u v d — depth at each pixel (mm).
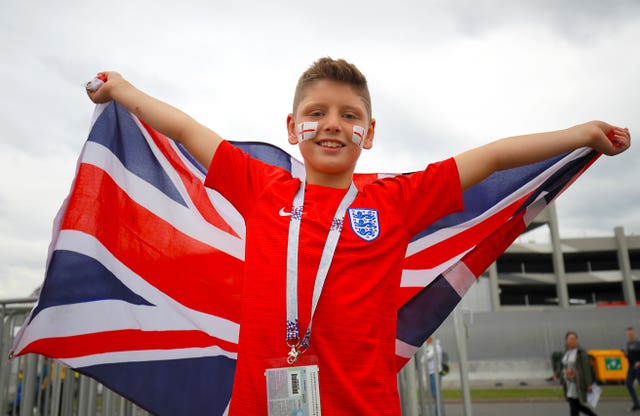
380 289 1896
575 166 2918
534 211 2963
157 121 2383
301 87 2223
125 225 2861
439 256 3123
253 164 2305
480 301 44938
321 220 1974
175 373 2838
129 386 2729
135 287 2834
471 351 28906
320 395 1707
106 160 2826
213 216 3117
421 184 2137
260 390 1756
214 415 2867
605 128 2314
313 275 1869
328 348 1771
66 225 2680
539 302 62250
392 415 1791
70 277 2646
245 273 2006
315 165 2100
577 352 9750
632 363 13766
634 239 58688
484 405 15078
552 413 12727
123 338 2744
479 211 3137
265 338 1820
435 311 2900
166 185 3043
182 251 2994
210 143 2283
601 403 15500
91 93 2621
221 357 2941
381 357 1833
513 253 58031
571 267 62156
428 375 6363
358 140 2115
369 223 1982
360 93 2189
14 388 4305
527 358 28281
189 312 2939
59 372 4449
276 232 1985
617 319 28891
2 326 4180
